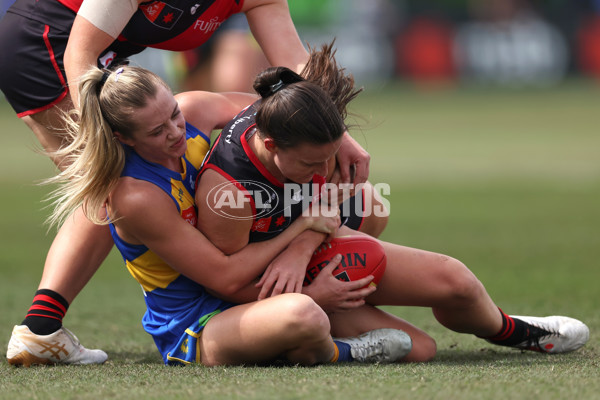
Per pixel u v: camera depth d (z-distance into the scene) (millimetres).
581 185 34281
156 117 9859
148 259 10852
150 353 12234
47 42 12031
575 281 17609
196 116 11359
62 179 10352
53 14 12062
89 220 11422
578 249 21609
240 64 26656
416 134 56094
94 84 10055
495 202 30547
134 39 12008
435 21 90375
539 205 29609
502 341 11570
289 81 9906
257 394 8453
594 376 9273
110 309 15984
